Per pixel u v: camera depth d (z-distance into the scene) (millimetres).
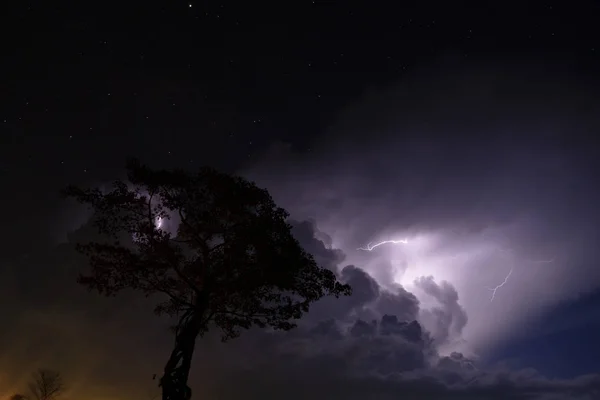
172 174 16719
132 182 16969
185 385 15133
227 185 16719
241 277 16562
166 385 14984
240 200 16641
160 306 18203
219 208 17109
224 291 16875
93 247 16922
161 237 16984
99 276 16891
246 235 16500
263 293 17328
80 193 17203
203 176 17094
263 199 17328
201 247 16906
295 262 16578
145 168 16766
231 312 17578
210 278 16516
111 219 17406
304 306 17531
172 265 16797
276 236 17031
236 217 17219
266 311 17547
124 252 16641
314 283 17406
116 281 16984
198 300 16344
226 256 16656
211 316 17328
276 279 16391
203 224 16844
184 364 15391
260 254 16484
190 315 16250
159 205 17250
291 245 16766
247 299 17375
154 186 16781
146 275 16938
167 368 15211
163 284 17172
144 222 17047
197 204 17062
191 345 15695
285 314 17484
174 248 17359
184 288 17562
